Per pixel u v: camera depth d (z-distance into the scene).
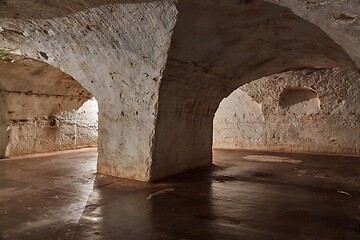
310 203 3.20
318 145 8.00
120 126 4.34
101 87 4.45
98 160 4.61
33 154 6.70
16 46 4.45
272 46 4.26
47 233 2.30
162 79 3.85
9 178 4.23
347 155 7.42
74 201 3.16
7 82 5.89
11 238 2.20
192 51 3.74
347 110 7.59
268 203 3.17
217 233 2.33
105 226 2.46
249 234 2.32
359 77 7.08
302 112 8.15
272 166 5.65
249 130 8.77
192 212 2.84
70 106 7.61
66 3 3.08
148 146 4.08
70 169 4.95
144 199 3.26
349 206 3.10
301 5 2.75
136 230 2.38
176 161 4.64
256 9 3.03
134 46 3.62
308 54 4.55
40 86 6.51
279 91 7.96
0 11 3.30
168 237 2.25
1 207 2.94
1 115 6.02
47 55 4.54
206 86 4.83
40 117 6.89
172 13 2.95
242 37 3.81
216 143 9.16
